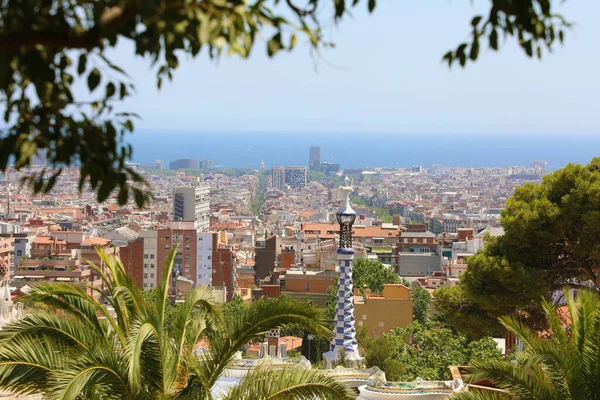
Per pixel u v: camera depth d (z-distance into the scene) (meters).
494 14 9.84
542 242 43.84
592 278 44.47
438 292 48.69
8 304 33.22
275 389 21.14
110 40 8.45
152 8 8.23
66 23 8.43
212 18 8.42
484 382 34.06
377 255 192.50
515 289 43.38
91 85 8.98
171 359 21.38
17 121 9.08
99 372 19.62
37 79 8.73
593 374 21.89
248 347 70.94
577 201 43.03
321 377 21.38
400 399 35.91
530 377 22.02
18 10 8.25
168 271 22.20
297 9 9.11
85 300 21.97
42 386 20.19
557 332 23.30
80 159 9.18
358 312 84.94
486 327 47.62
